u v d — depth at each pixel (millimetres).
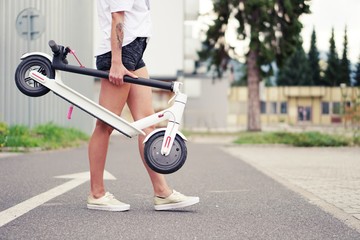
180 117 4535
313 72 59188
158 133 4504
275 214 4664
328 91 51562
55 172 7531
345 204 5332
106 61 4547
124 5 4418
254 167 8961
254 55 27875
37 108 15031
